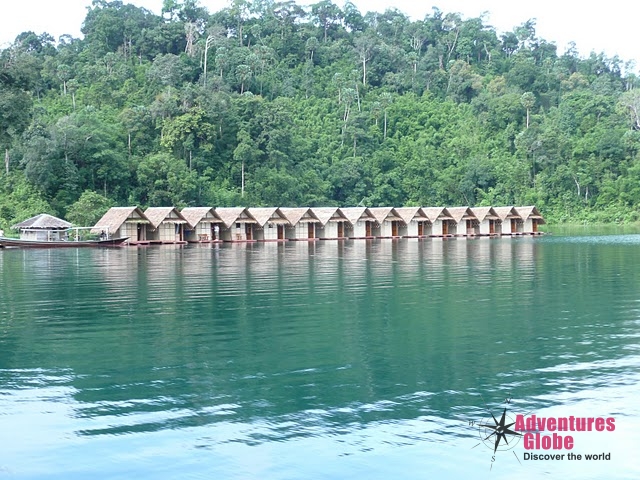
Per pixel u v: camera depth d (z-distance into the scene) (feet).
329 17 535.60
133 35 452.76
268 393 45.62
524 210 274.77
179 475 33.86
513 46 570.05
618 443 36.94
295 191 338.75
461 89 484.33
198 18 494.18
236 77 422.41
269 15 502.79
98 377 49.67
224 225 236.84
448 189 385.70
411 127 444.55
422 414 41.29
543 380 47.42
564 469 34.22
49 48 447.83
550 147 390.63
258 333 64.23
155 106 334.03
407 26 556.10
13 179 275.80
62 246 208.03
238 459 35.47
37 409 42.93
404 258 153.28
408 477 33.45
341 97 447.01
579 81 499.92
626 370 49.49
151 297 88.02
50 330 66.18
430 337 61.82
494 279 105.91
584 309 75.82
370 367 51.70
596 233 280.92
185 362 53.62
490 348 57.11
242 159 335.26
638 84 522.88
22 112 186.60
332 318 71.82
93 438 38.34
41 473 34.24
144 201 300.40
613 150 385.50
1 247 201.87
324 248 198.18
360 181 374.22
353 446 36.91
